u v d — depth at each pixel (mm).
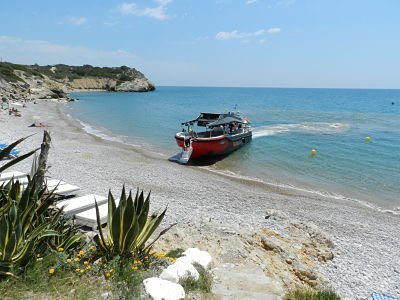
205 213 13016
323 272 8992
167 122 46375
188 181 18219
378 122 50812
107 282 5125
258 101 111125
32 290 4727
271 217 12680
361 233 12336
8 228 4945
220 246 8164
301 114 63094
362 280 8805
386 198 17266
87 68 163750
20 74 86438
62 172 17859
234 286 5934
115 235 5801
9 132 29719
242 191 17016
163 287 4859
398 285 8750
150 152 26156
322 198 16766
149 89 163375
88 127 38906
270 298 5418
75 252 5977
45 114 49312
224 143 24906
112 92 142750
